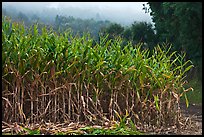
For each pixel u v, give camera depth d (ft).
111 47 19.70
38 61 17.78
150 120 18.94
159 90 19.25
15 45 17.84
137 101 18.99
